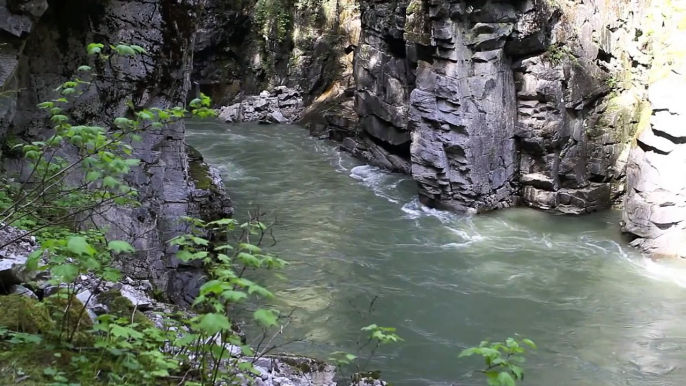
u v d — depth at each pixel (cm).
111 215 1058
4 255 650
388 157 2878
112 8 1077
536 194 2417
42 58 1038
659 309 1677
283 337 1454
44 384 429
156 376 488
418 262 1938
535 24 2236
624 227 2120
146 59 1106
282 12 4066
